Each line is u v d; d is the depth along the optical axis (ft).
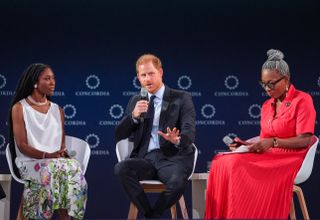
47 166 22.59
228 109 31.22
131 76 31.14
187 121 23.09
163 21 31.35
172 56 31.27
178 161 22.86
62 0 31.07
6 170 30.30
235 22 31.42
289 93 22.41
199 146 31.09
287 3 31.53
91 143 30.83
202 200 25.81
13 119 23.98
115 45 31.17
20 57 30.73
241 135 31.19
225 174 21.01
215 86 31.27
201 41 31.35
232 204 20.42
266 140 21.52
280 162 21.18
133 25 31.27
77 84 30.91
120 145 24.81
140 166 22.48
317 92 31.24
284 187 20.88
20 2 30.86
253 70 31.32
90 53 31.04
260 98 31.24
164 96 23.82
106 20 31.22
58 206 22.30
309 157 21.65
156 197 30.73
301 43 31.40
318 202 30.89
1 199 24.00
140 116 23.13
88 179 30.83
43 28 30.94
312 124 21.67
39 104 24.66
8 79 30.60
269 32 31.42
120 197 30.91
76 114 30.83
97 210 30.81
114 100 30.99
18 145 23.58
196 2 31.42
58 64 30.91
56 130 24.76
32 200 22.85
